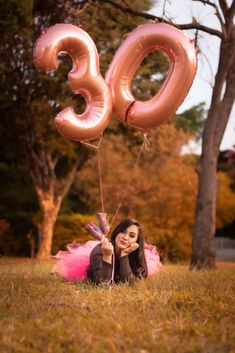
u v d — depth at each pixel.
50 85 17.58
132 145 20.73
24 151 21.19
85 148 20.62
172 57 8.20
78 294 6.68
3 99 18.72
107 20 16.02
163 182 26.58
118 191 27.48
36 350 4.00
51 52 7.97
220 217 32.28
